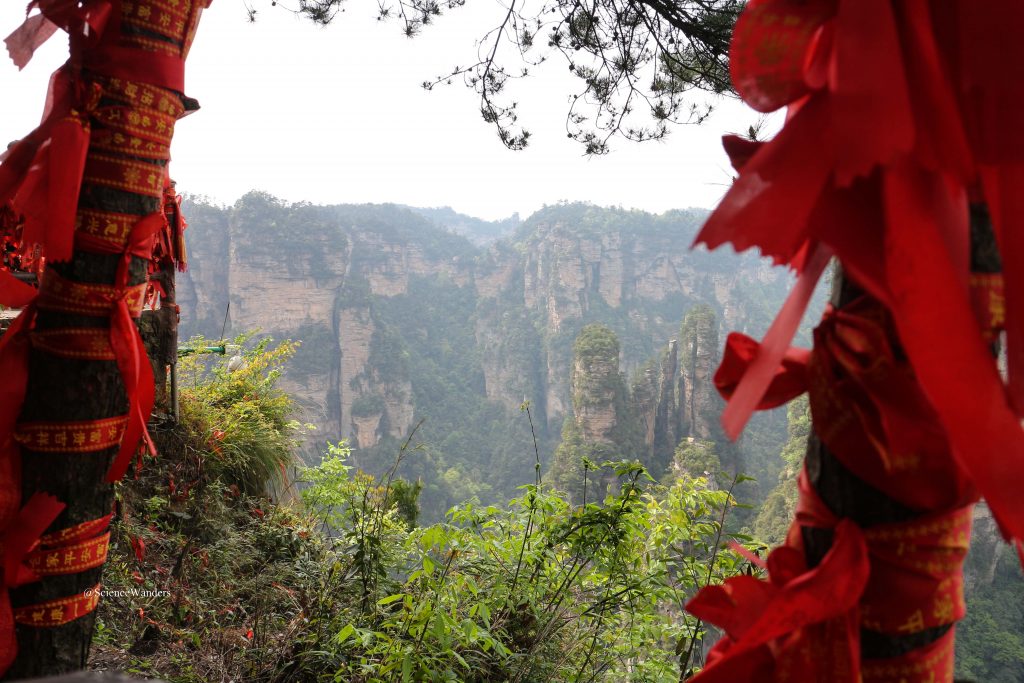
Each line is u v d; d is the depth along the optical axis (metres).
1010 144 0.79
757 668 0.97
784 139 0.85
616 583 3.86
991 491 0.73
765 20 0.91
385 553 4.37
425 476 89.88
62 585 1.90
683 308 112.94
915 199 0.78
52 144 1.80
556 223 112.31
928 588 0.89
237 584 4.70
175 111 1.98
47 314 1.90
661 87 5.37
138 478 5.31
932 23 0.84
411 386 101.31
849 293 0.93
